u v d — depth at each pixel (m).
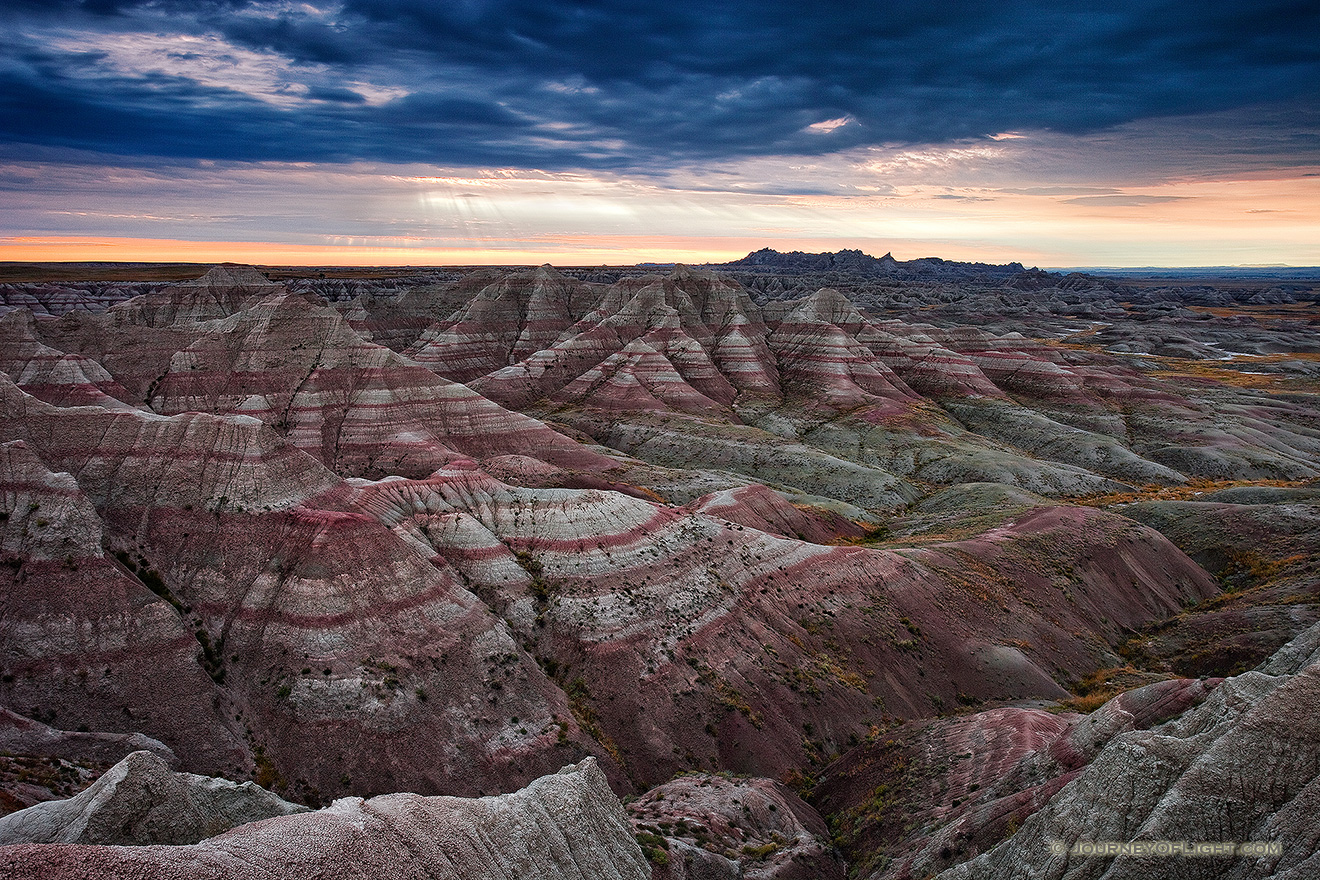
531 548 56.97
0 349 81.94
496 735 42.75
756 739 47.75
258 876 21.02
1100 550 75.56
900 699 53.88
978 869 30.16
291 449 53.84
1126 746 27.88
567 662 50.16
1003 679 56.81
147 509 49.41
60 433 52.91
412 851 23.94
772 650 53.72
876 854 37.22
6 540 42.59
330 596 44.31
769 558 62.00
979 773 39.38
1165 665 60.84
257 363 98.94
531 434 106.50
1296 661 34.84
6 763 31.81
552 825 27.94
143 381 98.06
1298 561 74.25
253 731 40.62
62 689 38.84
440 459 91.00
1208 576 79.44
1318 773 24.58
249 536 47.75
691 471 106.88
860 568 63.50
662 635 52.03
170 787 25.66
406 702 41.66
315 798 38.59
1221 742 26.17
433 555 51.94
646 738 46.81
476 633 46.88
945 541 78.00
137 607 42.09
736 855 34.91
